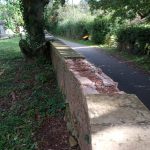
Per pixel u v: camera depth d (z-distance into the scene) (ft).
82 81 15.43
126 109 10.74
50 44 45.73
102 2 61.72
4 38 144.77
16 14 110.32
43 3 49.47
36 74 38.73
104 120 10.02
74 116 18.30
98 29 101.45
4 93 32.07
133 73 45.88
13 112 25.85
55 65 35.19
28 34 49.55
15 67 47.19
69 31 152.15
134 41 66.23
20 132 21.39
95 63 57.93
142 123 9.75
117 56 66.54
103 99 11.69
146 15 60.49
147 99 30.99
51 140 19.49
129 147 8.83
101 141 9.06
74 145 17.70
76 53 27.76
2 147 19.42
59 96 26.63
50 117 23.12
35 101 27.30
